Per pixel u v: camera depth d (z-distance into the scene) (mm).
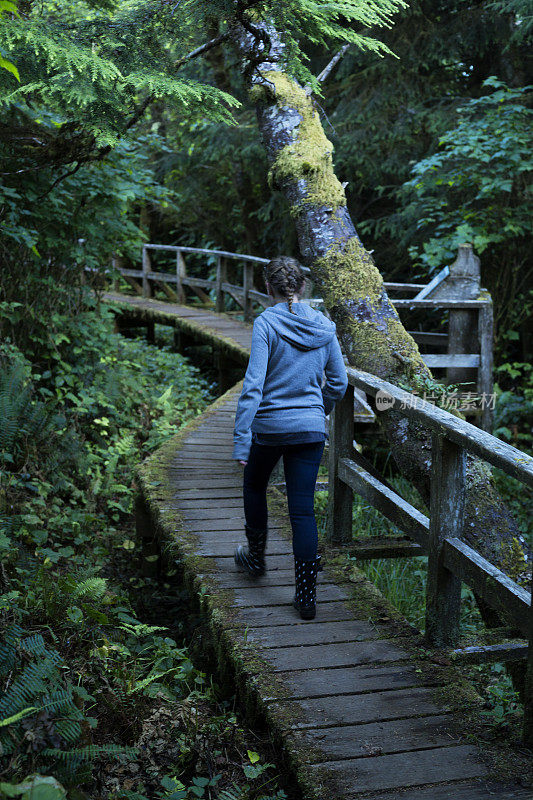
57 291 6961
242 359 8586
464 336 7773
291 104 4430
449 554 2896
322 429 3129
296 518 3178
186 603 4598
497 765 2289
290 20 3535
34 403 5723
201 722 2814
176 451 5715
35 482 5195
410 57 9672
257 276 13805
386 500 3451
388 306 4195
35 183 6156
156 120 12281
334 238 4246
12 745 2227
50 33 3238
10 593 3223
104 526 5395
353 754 2334
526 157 8828
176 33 3475
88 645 3215
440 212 9445
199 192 13000
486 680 3148
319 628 3135
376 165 10289
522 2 8406
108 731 2678
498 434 8273
